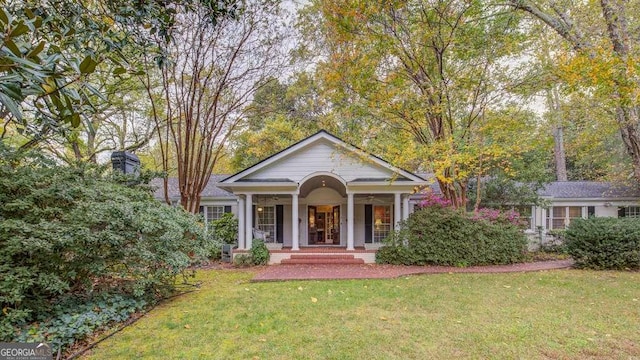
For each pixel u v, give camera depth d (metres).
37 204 4.87
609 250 9.36
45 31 3.04
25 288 4.20
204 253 7.14
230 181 11.78
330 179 12.59
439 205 11.28
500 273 9.09
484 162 11.59
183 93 10.55
